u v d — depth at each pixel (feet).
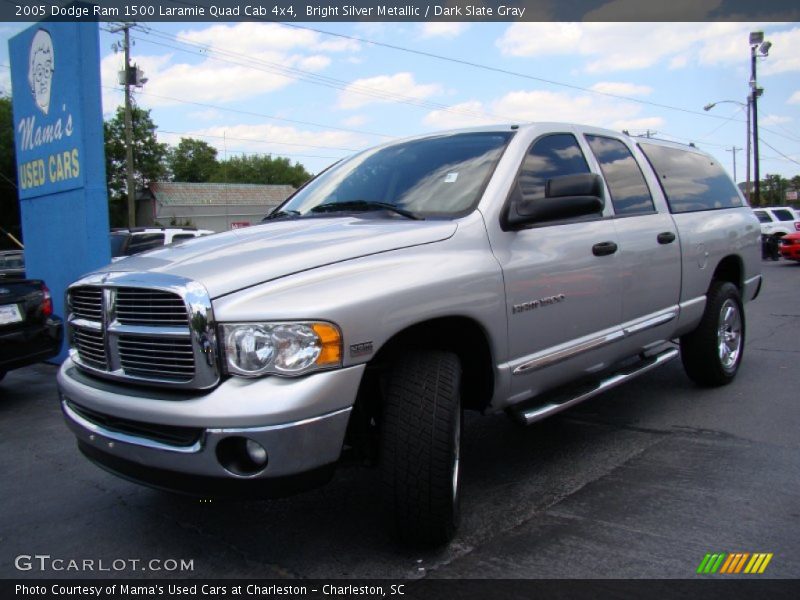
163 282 8.90
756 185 108.06
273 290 8.68
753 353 22.82
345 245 9.64
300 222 12.06
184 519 11.47
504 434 15.30
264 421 8.16
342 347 8.55
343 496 12.16
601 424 15.70
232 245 10.34
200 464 8.45
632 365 15.08
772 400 17.03
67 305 11.03
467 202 11.34
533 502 11.49
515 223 11.27
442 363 9.61
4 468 14.71
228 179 278.67
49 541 10.88
